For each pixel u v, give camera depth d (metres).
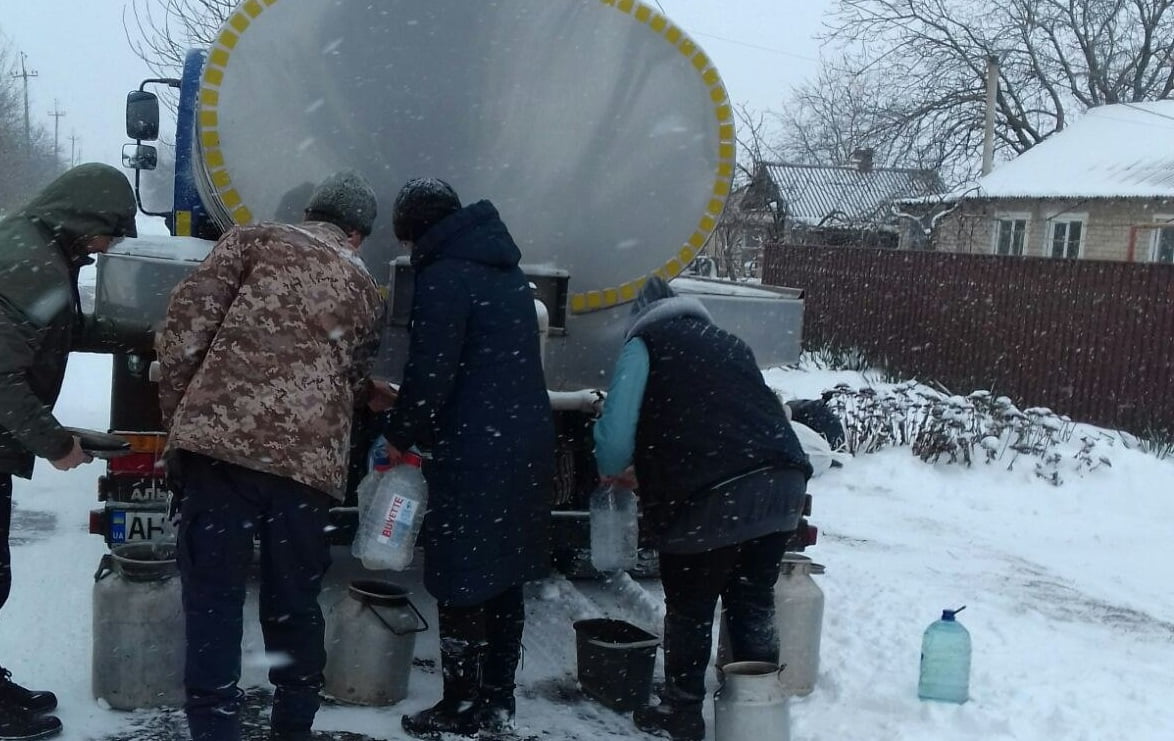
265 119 4.99
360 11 5.01
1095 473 10.12
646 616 5.98
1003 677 5.37
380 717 4.54
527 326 4.39
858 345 17.23
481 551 4.24
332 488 3.94
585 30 5.21
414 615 4.68
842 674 5.27
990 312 14.70
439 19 5.07
